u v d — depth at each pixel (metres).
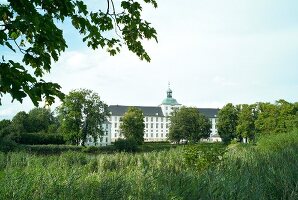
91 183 7.43
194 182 7.80
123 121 107.25
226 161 12.58
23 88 3.69
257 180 8.05
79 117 71.25
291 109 69.69
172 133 115.50
